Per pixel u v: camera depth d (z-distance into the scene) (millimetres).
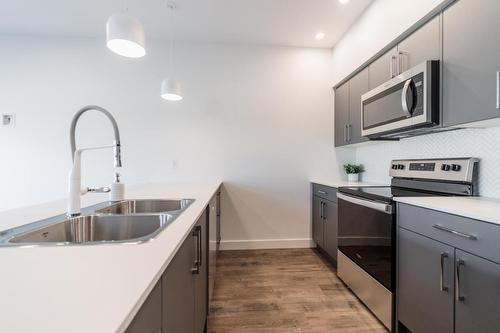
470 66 1369
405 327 1554
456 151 1823
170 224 998
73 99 3059
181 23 2748
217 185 2631
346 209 2201
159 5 2434
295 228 3279
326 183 2812
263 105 3240
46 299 458
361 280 1946
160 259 645
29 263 618
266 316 1813
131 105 3119
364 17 2477
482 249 1040
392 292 1593
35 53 3008
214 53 3195
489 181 1570
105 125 3092
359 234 1982
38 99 3023
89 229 1186
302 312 1861
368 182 2934
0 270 577
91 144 3080
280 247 3258
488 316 1017
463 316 1120
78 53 3053
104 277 545
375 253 1761
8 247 729
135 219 1209
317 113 3289
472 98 1358
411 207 1445
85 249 716
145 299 519
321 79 3279
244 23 2744
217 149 3205
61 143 3057
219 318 1787
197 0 2359
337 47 3129
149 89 3135
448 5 1508
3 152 3004
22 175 3029
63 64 3041
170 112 3162
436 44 1600
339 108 3146
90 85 3076
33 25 2799
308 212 3291
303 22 2715
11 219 1086
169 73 3152
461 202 1354
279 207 3268
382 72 2217
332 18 2633
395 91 1899
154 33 2973
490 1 1263
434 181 1904
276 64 3244
